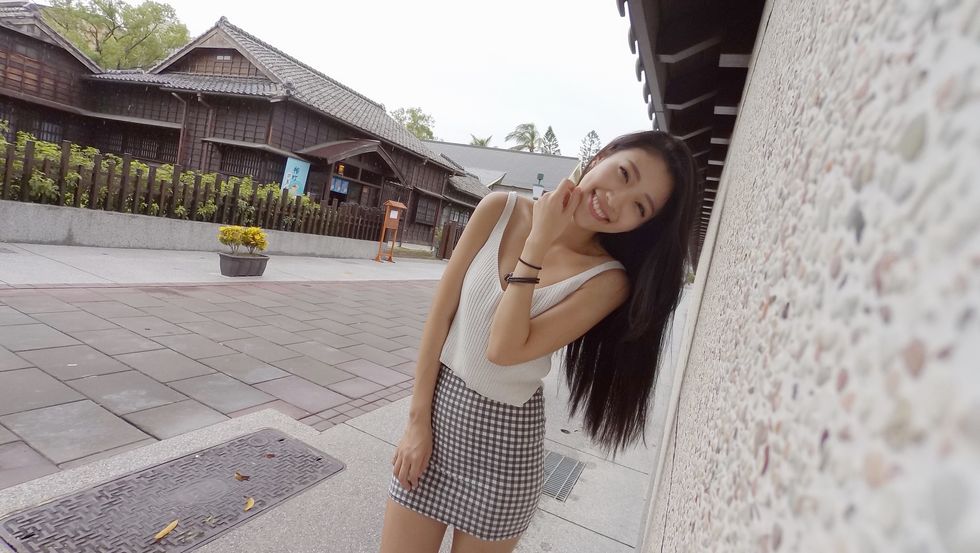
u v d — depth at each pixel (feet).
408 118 159.12
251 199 34.14
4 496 7.16
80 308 15.76
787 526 0.70
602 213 4.30
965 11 0.51
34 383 10.63
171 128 53.26
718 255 4.49
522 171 134.00
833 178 0.89
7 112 52.26
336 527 7.76
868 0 0.93
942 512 0.33
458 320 4.82
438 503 4.79
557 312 4.35
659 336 4.95
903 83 0.65
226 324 17.31
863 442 0.53
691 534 1.42
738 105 10.28
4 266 18.34
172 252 28.12
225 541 7.09
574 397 5.49
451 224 60.39
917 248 0.51
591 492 10.12
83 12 84.33
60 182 23.80
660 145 4.30
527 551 8.05
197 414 10.72
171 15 92.32
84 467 8.09
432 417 4.91
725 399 1.47
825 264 0.83
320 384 13.66
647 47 8.24
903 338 0.49
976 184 0.41
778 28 2.98
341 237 43.06
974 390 0.34
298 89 51.57
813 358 0.77
